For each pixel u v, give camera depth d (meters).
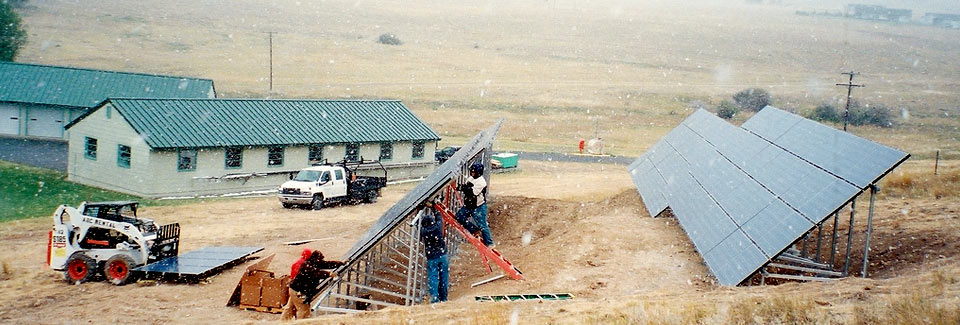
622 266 16.56
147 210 32.91
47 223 29.58
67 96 56.91
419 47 159.75
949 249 16.28
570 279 15.75
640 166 30.88
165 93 58.50
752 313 10.50
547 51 166.50
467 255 20.80
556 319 11.26
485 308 12.62
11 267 21.31
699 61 164.12
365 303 15.70
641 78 133.88
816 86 131.88
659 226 20.70
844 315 10.18
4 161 44.69
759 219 15.64
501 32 198.00
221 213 32.84
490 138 21.80
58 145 53.97
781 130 20.56
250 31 161.50
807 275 15.89
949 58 193.88
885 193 25.77
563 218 25.34
